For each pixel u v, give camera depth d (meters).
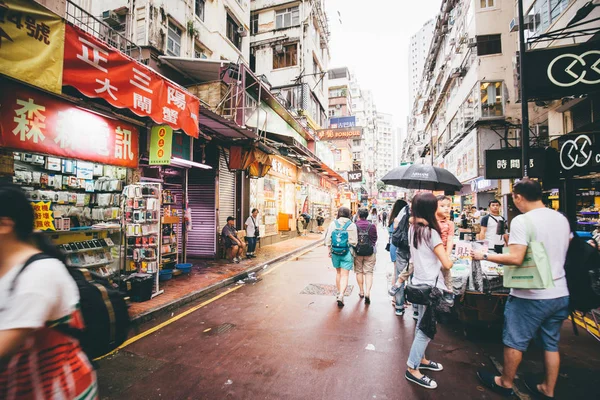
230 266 8.29
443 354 3.45
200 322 4.43
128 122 5.50
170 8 9.23
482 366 3.18
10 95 3.65
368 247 5.21
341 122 26.56
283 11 20.12
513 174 6.80
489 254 2.66
